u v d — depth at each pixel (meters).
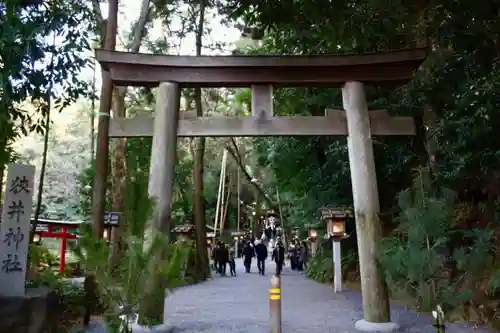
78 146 27.52
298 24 8.48
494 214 8.34
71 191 26.09
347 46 10.51
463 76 8.77
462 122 7.77
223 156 34.75
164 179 6.81
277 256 17.94
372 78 7.25
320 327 7.00
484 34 7.84
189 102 19.88
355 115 7.07
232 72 7.23
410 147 11.67
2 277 5.07
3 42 6.33
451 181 8.99
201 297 11.25
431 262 6.45
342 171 13.25
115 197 14.52
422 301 6.86
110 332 4.78
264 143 18.00
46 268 6.70
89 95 8.88
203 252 17.39
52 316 5.55
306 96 13.91
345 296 11.34
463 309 7.42
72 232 14.20
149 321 5.91
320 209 14.03
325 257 16.56
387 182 12.92
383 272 6.55
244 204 44.44
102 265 4.88
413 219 6.71
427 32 8.84
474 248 7.63
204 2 16.02
